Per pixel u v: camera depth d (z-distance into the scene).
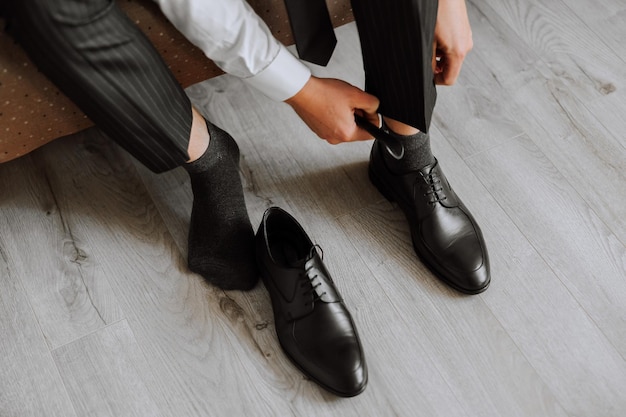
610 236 1.28
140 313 1.21
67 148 1.40
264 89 1.08
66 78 0.92
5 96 1.05
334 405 1.11
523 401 1.11
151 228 1.31
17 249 1.28
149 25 1.07
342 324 1.13
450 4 1.02
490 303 1.21
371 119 1.17
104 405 1.12
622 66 1.51
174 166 1.10
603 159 1.38
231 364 1.16
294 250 1.24
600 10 1.60
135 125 1.00
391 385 1.13
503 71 1.50
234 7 0.96
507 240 1.27
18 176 1.36
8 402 1.12
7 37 0.96
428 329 1.18
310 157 1.39
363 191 1.35
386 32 0.98
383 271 1.25
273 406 1.12
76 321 1.20
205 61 1.20
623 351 1.15
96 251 1.28
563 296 1.21
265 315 1.21
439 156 1.38
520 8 1.61
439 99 1.46
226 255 1.21
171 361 1.16
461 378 1.13
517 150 1.39
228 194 1.19
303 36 1.05
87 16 0.86
